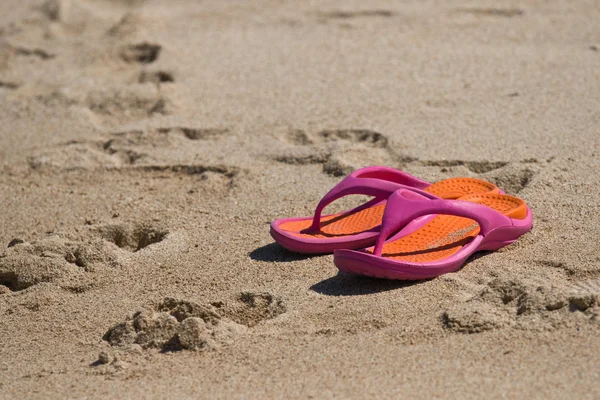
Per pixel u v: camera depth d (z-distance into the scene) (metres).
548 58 7.82
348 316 4.09
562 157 5.78
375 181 4.82
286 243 4.80
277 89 7.62
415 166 5.93
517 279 4.11
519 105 6.80
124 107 7.57
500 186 5.55
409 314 4.04
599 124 6.27
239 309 4.33
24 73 8.66
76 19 10.32
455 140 6.27
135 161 6.53
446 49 8.29
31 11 10.88
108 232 5.39
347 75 7.81
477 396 3.35
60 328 4.31
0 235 5.52
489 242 4.60
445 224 4.91
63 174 6.41
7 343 4.21
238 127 6.92
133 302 4.48
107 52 8.94
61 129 7.21
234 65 8.28
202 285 4.59
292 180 5.91
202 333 3.97
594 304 3.82
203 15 10.03
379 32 8.95
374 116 6.86
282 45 8.77
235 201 5.68
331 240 4.74
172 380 3.70
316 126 6.80
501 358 3.59
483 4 9.60
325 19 9.52
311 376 3.61
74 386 3.72
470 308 3.94
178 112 7.31
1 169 6.58
